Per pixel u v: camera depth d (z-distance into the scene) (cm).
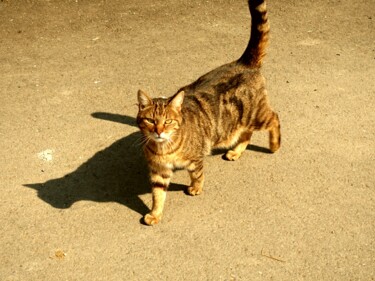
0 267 157
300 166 184
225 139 180
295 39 247
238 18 262
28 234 165
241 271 156
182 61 233
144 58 236
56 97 214
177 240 163
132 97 214
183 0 277
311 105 208
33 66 231
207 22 260
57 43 246
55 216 170
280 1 277
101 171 184
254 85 179
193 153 169
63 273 156
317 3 275
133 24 259
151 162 169
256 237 163
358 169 183
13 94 215
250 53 181
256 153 190
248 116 180
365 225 166
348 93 214
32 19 263
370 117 203
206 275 155
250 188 178
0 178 181
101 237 164
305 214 169
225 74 180
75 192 177
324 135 196
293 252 160
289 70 227
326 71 226
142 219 169
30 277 155
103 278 155
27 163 186
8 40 248
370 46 241
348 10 269
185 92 177
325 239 162
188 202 173
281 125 200
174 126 164
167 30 254
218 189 177
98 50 241
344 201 173
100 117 204
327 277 154
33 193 177
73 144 194
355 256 158
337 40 246
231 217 169
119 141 195
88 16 265
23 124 201
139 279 154
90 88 218
